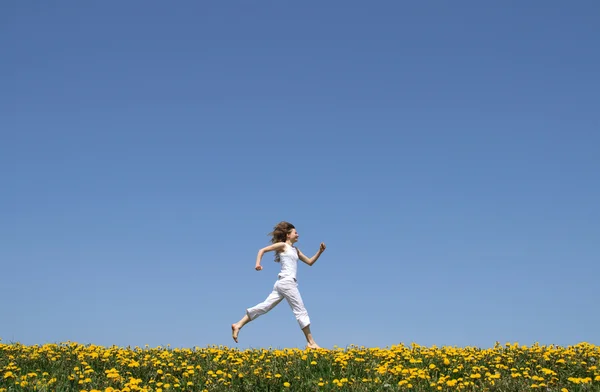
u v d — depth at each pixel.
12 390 6.98
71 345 10.48
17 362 8.81
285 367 8.52
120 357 9.12
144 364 8.52
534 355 9.05
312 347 10.34
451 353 9.30
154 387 7.59
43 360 8.94
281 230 11.07
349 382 7.62
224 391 7.33
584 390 7.01
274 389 7.56
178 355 9.97
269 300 10.62
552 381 7.41
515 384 7.20
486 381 7.46
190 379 8.03
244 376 7.98
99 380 7.69
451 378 7.98
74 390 7.25
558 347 9.62
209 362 9.04
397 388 7.18
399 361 8.84
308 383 7.58
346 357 8.70
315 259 11.06
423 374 7.59
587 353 8.87
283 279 10.57
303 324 10.40
